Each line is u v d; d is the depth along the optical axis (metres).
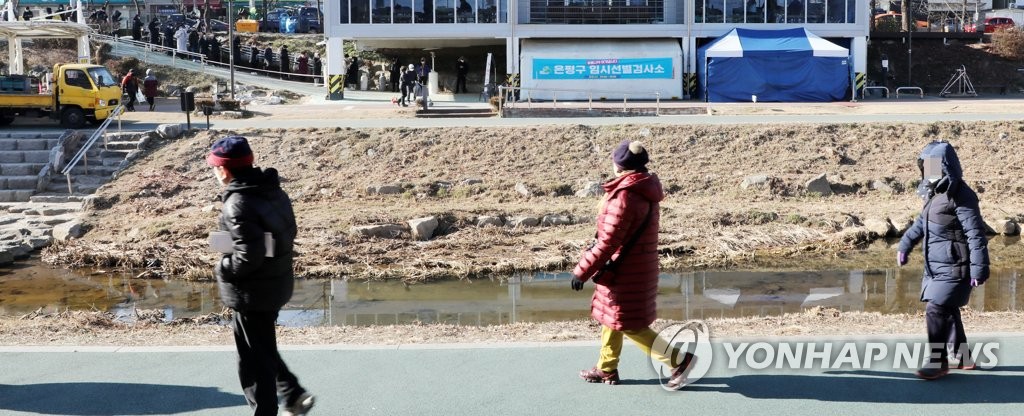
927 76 49.22
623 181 6.07
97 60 44.28
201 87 41.72
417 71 40.28
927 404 6.20
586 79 40.06
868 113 31.28
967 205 6.44
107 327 10.77
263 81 43.22
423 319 13.03
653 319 6.40
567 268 16.69
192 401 6.42
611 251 6.08
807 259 17.30
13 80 28.44
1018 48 50.34
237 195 5.24
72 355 7.52
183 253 17.52
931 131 25.89
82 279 16.42
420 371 7.00
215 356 7.46
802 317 10.03
